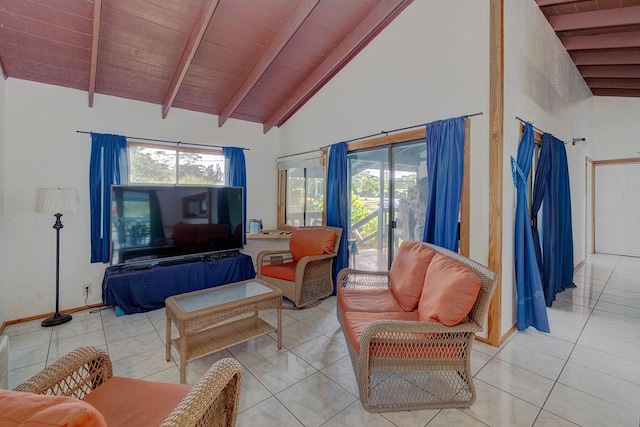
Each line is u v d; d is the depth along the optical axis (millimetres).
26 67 2887
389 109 3324
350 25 3311
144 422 1027
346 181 3846
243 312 2244
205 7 2592
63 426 511
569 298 3736
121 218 3201
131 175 3727
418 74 3023
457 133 2629
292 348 2475
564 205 4012
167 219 3510
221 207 3980
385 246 3549
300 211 4746
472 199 2582
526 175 2756
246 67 3568
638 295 3850
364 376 1676
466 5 2623
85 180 3332
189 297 2395
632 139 5953
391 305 2291
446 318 1646
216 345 2168
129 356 2332
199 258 3768
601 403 1779
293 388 1936
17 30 2535
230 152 4418
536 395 1851
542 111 3338
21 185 2977
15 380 2039
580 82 5031
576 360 2264
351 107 3783
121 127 3590
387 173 3508
